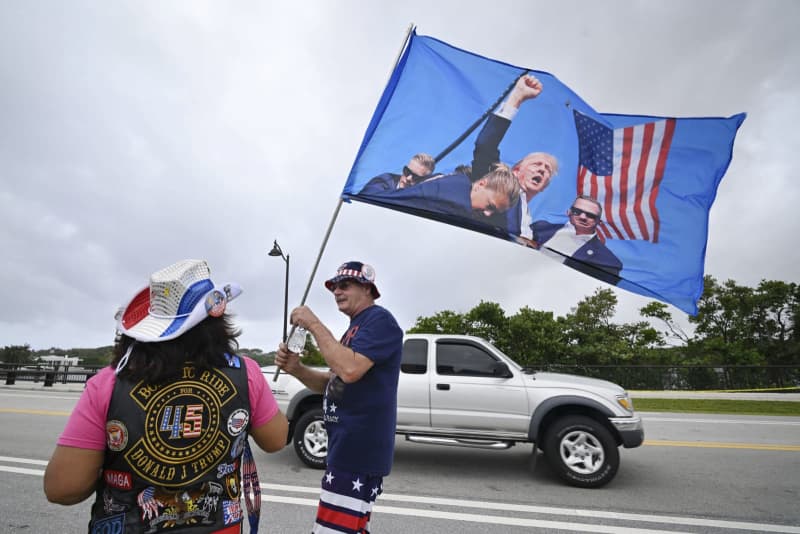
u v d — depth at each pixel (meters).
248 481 1.54
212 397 1.31
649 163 3.58
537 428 5.29
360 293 2.47
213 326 1.40
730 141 3.54
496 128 3.64
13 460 5.70
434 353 5.93
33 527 3.69
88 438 1.20
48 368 17.38
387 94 3.61
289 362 2.38
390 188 3.42
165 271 1.40
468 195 3.48
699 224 3.49
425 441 5.59
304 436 5.64
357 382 2.21
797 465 6.16
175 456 1.23
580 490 4.95
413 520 4.01
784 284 30.52
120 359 1.30
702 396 16.92
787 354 29.75
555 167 3.59
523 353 29.53
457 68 3.75
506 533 3.74
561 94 3.71
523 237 3.50
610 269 3.48
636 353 29.64
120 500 1.21
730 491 4.96
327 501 2.15
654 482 5.30
